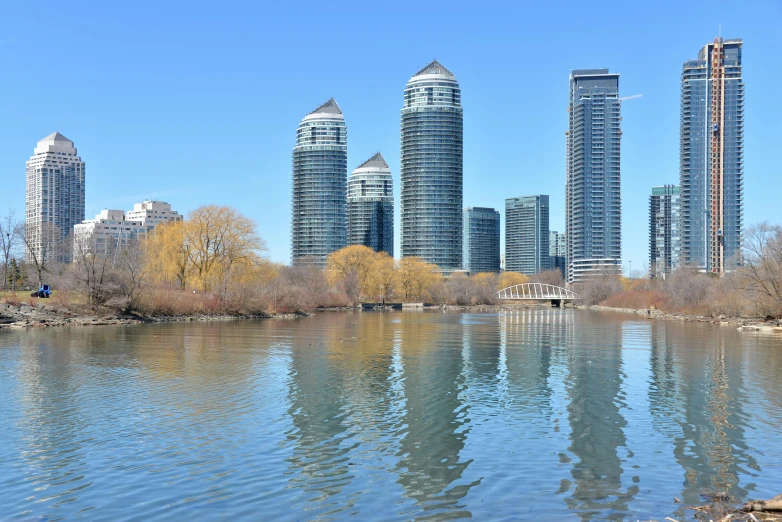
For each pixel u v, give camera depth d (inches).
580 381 1969.7
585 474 1074.1
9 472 1066.7
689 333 3934.5
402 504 944.3
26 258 6806.1
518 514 906.1
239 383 1884.8
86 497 964.0
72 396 1674.5
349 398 1679.4
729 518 823.1
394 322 5216.5
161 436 1285.7
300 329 4067.4
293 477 1053.2
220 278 5300.2
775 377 2052.2
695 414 1512.1
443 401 1651.1
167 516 898.1
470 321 5561.0
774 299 4623.5
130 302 4510.3
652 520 876.6
